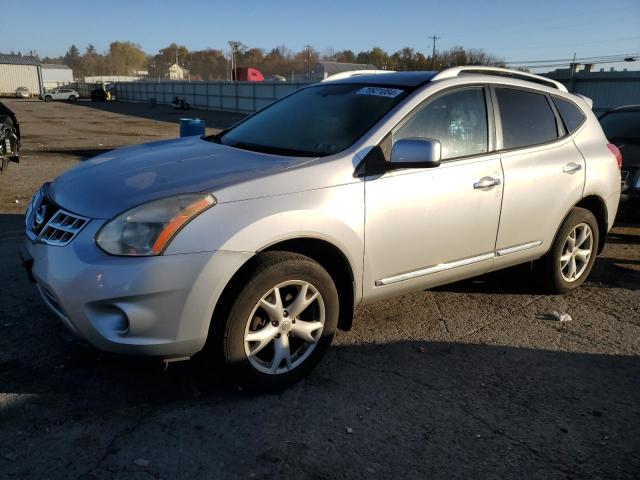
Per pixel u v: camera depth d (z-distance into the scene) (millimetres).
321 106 4016
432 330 4082
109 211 2783
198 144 3947
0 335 3662
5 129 9883
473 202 3799
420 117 3641
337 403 3102
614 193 4973
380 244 3398
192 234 2727
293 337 3258
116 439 2709
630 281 5336
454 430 2904
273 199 2961
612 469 2652
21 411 2883
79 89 81938
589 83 23203
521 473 2605
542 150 4312
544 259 4645
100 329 2707
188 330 2775
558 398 3246
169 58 153875
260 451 2674
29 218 3320
